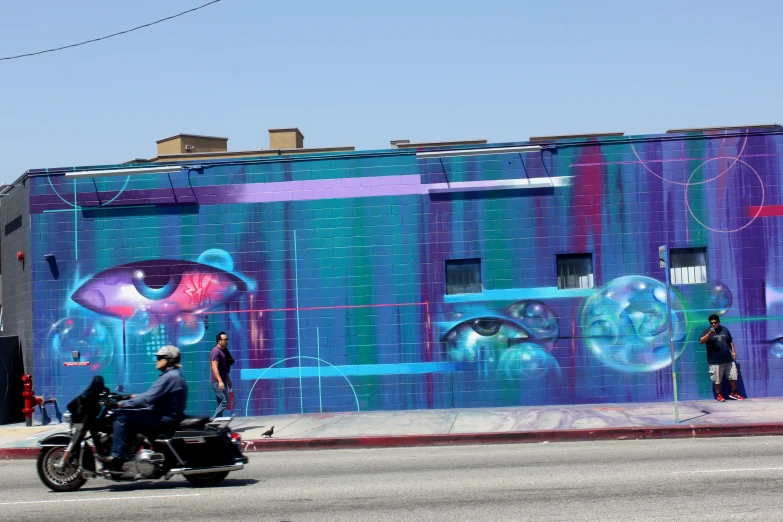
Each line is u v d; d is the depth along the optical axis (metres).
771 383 18.25
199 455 10.80
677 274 18.53
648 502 8.76
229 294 19.06
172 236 19.20
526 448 13.91
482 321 18.64
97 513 9.32
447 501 9.23
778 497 8.80
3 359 19.59
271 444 15.25
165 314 19.14
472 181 18.78
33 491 11.06
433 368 18.66
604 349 18.44
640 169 18.56
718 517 7.99
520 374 18.53
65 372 19.17
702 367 18.33
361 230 18.89
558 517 8.21
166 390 10.77
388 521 8.34
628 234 18.53
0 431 18.17
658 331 18.44
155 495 10.40
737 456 11.81
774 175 18.48
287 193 19.08
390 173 18.92
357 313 18.81
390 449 14.66
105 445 10.93
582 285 18.69
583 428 15.02
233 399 18.50
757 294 18.36
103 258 19.30
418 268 18.77
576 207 18.59
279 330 18.94
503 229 18.69
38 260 19.36
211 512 9.16
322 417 18.02
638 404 17.98
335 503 9.39
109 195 19.34
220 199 19.19
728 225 18.47
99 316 19.23
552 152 18.67
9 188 21.20
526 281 18.61
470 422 16.45
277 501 9.68
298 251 18.98
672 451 12.63
